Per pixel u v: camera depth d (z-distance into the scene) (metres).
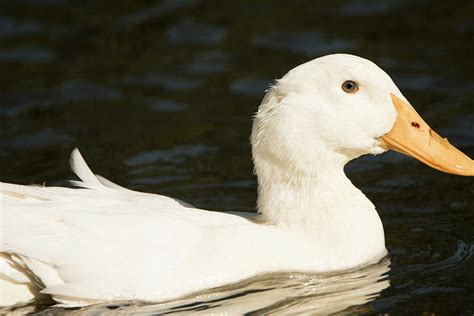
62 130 15.63
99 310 9.56
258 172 10.73
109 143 15.05
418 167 13.91
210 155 14.53
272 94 10.56
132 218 9.92
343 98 10.46
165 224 9.93
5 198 10.05
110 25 20.67
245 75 17.89
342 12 20.77
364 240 10.60
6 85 17.72
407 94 16.45
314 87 10.47
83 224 9.80
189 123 15.84
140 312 9.54
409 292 9.93
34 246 9.66
